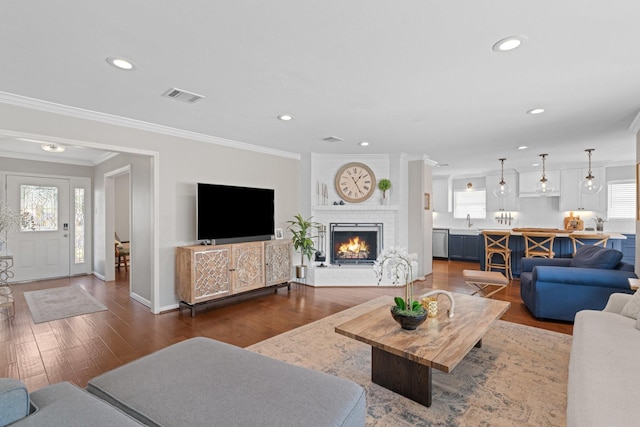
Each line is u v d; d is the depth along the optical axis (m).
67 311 4.05
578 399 1.41
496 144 4.93
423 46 2.04
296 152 5.61
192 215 4.30
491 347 2.95
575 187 7.02
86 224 6.45
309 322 3.66
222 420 1.18
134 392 1.35
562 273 3.54
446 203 8.95
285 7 1.65
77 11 1.66
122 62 2.24
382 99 2.99
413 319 2.27
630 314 2.44
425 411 2.02
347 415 1.26
